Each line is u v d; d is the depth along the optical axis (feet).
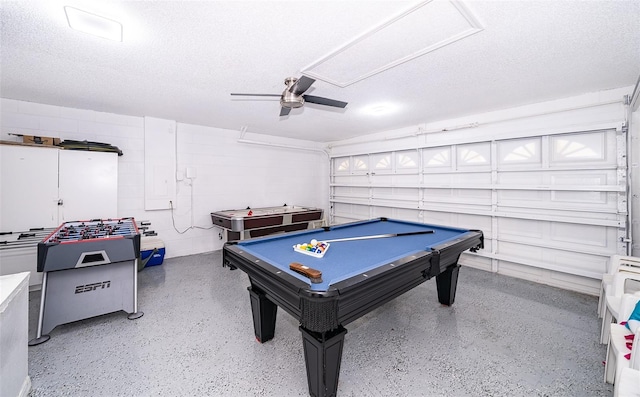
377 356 6.43
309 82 6.90
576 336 7.16
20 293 5.02
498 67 7.79
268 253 6.99
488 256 12.53
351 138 19.38
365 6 5.09
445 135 13.99
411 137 15.56
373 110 12.25
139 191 13.60
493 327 7.67
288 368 6.02
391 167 16.84
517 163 11.71
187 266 13.28
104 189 11.72
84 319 8.09
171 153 14.35
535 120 11.13
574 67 7.79
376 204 17.69
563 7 5.12
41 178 10.44
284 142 19.42
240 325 7.85
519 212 11.63
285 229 17.22
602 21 5.56
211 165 16.06
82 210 11.26
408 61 7.40
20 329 5.01
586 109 9.93
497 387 5.40
